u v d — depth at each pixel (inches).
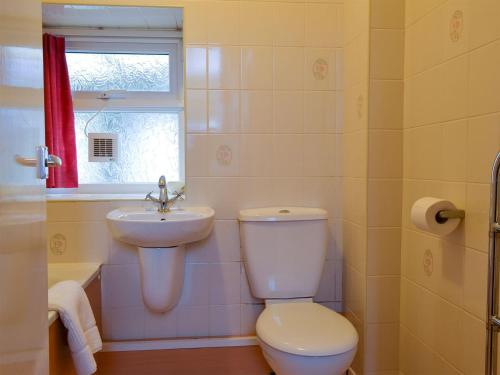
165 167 81.4
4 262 26.8
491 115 41.8
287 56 72.3
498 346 40.3
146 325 73.0
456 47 47.7
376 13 60.4
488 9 42.1
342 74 73.1
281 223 65.2
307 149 73.5
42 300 35.1
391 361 62.8
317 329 52.2
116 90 79.4
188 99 71.4
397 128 61.5
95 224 71.2
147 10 72.1
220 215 72.9
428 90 54.1
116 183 80.2
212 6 70.9
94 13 73.0
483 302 43.1
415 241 58.0
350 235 69.6
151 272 64.9
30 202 32.3
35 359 33.2
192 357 71.0
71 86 79.4
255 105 72.3
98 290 69.4
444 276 50.6
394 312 62.7
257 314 74.4
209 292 73.5
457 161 47.6
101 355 71.1
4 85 27.1
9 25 28.2
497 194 37.4
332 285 74.9
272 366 51.4
